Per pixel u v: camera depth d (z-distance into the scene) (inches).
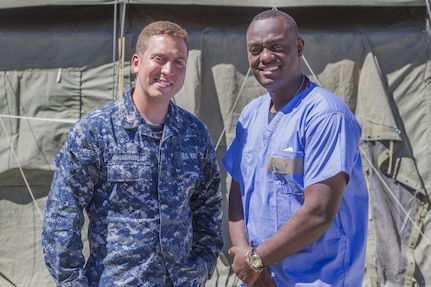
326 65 208.8
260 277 112.7
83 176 104.0
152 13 216.4
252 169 114.7
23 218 208.8
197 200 115.5
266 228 111.7
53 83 209.3
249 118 119.2
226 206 206.5
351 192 112.0
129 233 104.2
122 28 204.7
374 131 204.4
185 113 113.0
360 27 215.9
